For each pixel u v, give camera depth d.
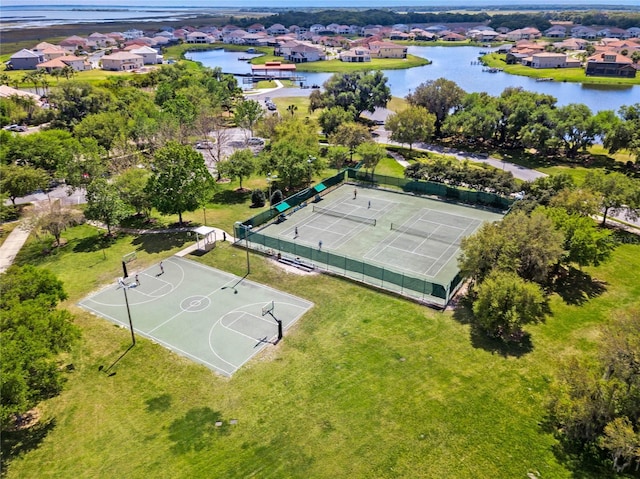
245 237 53.84
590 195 51.12
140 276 47.12
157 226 59.22
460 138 106.19
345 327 38.69
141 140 92.19
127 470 25.95
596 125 85.44
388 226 59.06
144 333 38.31
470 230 57.72
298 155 69.25
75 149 69.56
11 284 33.75
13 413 27.33
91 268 48.97
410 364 34.12
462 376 32.88
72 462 26.55
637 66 191.12
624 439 23.69
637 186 56.03
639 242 54.31
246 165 68.88
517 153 94.25
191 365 34.50
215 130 94.31
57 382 29.27
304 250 49.53
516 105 97.00
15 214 64.06
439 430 28.31
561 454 26.61
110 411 30.30
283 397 31.19
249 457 26.62
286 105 134.25
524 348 35.88
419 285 43.03
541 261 40.53
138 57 192.62
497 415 29.45
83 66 183.12
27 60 180.00
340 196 70.19
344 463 26.16
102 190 54.09
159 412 30.16
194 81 130.38
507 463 26.08
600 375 27.89
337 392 31.47
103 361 35.00
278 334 37.25
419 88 110.25
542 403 30.34
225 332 38.31
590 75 176.50
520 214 44.66
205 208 64.75
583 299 42.75
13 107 108.94
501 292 35.53
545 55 198.75
